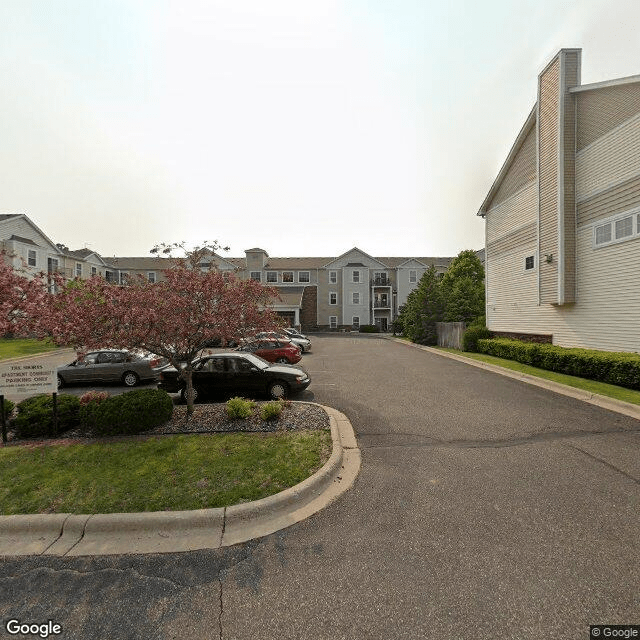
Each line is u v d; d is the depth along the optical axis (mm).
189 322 6023
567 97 12242
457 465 4754
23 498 3826
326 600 2570
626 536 3217
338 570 2867
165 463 4574
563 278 12344
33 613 2531
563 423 6457
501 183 17422
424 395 8766
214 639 2293
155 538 3348
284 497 3805
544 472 4508
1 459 4773
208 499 3756
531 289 15070
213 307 6160
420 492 4059
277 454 4816
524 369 12047
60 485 4078
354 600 2562
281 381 8570
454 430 6152
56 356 18266
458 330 21453
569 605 2480
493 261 18297
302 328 44188
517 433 5965
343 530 3389
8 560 3092
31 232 28406
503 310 17297
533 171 14906
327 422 6176
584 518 3500
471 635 2275
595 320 11625
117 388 11320
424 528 3387
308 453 4852
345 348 22406
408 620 2389
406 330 31031
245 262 45906
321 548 3143
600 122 11398
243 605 2549
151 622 2432
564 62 12242
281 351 13984
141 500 3752
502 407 7594
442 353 18812
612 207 11000
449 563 2910
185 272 6223
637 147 10266
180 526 3471
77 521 3455
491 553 3018
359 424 6523
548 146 13016
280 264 45250
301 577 2801
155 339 5809
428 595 2584
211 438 5402
